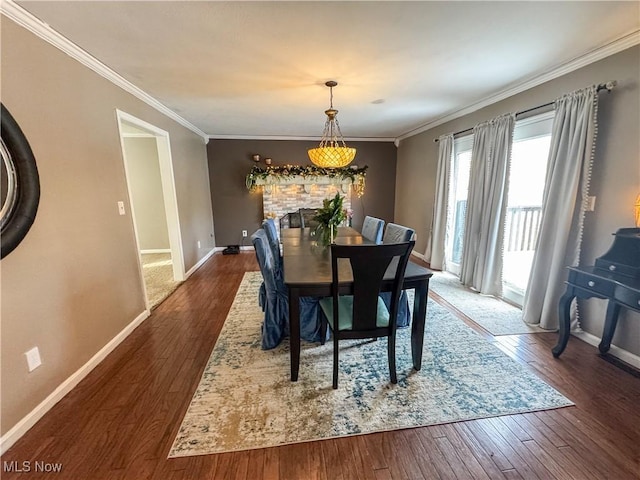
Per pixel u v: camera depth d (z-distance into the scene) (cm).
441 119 436
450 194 426
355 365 208
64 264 183
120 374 200
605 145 216
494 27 183
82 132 207
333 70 248
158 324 274
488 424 155
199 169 509
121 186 254
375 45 205
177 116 400
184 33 186
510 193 335
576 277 200
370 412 164
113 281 236
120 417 161
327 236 286
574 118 228
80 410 166
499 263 324
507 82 281
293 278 182
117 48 204
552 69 249
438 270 447
